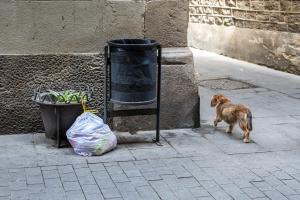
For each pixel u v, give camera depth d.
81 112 6.02
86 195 4.78
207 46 13.64
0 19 6.09
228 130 6.62
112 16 6.36
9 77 6.24
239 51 12.27
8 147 5.95
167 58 6.51
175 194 4.84
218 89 9.18
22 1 6.11
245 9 11.89
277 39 10.98
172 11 6.50
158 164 5.56
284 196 4.85
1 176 5.16
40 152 5.82
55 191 4.85
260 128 6.87
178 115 6.71
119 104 5.91
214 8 13.15
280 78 10.22
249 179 5.22
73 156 5.73
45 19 6.20
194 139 6.38
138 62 5.75
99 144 5.73
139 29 6.45
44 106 5.93
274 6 10.96
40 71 6.30
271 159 5.77
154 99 5.99
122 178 5.18
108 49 5.90
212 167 5.51
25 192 4.82
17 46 6.20
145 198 4.75
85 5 6.27
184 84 6.64
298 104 8.16
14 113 6.34
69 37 6.30
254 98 8.52
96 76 6.44
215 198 4.78
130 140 6.29
